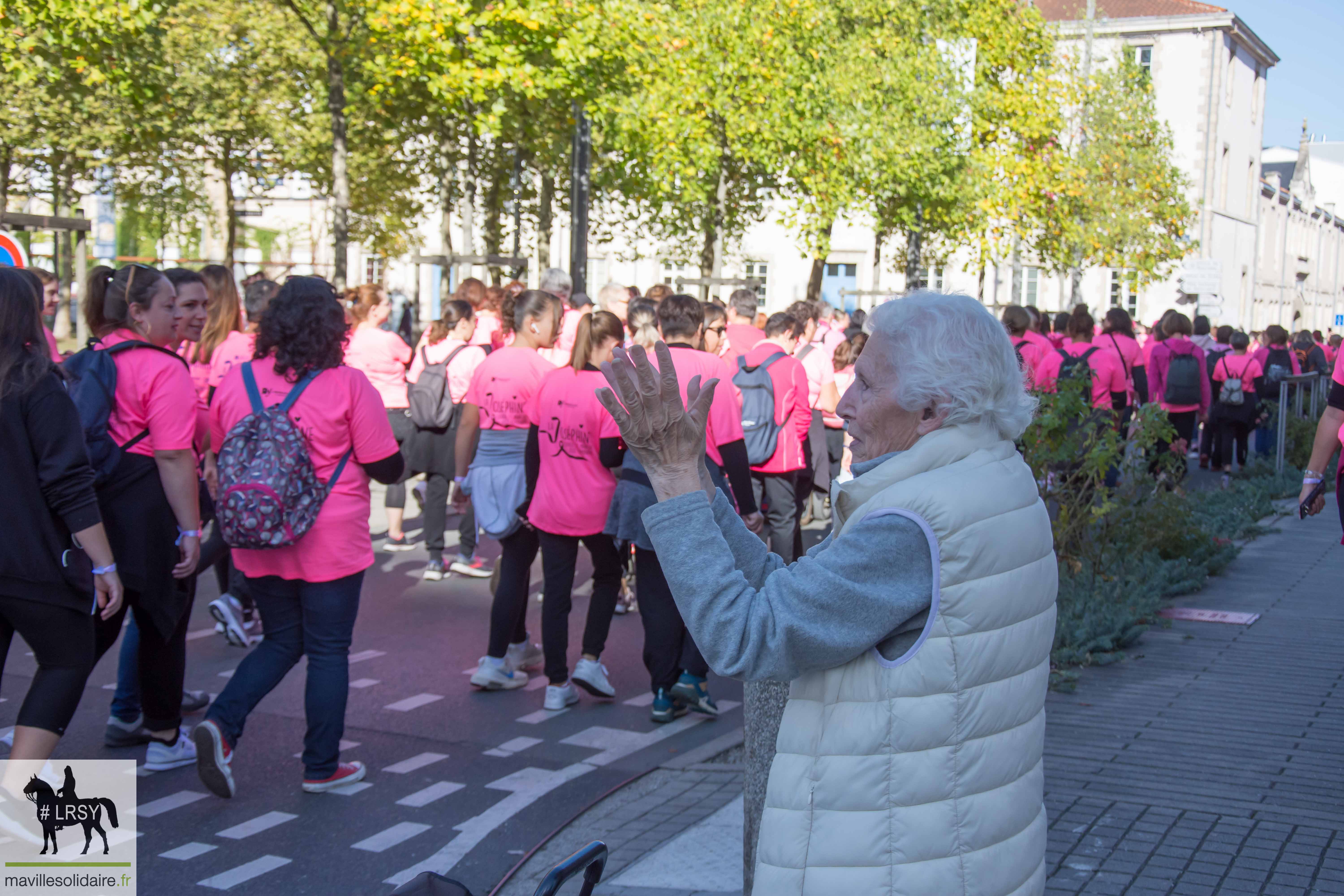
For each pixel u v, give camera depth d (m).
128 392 4.66
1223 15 49.94
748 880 3.03
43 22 14.82
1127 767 4.80
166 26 21.05
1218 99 50.72
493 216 24.05
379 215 28.48
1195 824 4.17
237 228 31.61
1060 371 10.15
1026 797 1.94
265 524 4.52
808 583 1.88
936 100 22.22
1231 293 55.97
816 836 1.89
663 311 5.91
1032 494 1.98
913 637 1.88
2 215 12.26
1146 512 8.49
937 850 1.86
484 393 6.77
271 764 5.24
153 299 4.82
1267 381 16.84
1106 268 38.78
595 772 5.20
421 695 6.32
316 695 4.85
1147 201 30.98
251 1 23.33
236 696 4.65
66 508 3.94
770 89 19.12
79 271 13.62
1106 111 30.44
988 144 25.47
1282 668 6.41
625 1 17.16
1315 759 4.91
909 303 2.04
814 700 1.96
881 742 1.87
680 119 18.95
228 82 24.36
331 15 15.95
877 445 2.06
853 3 22.20
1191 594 8.38
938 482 1.90
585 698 6.36
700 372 5.67
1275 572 9.25
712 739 5.68
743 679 1.92
